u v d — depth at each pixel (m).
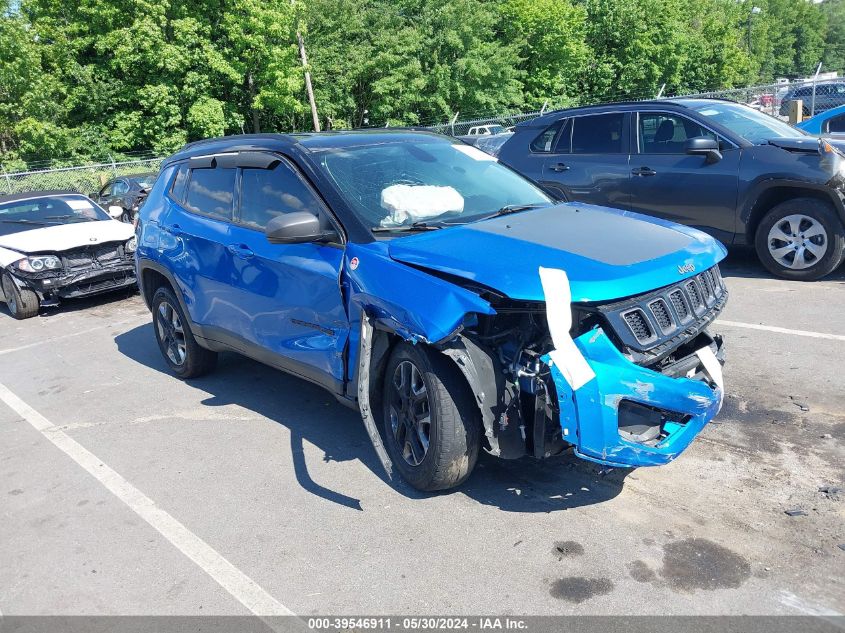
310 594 3.05
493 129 29.22
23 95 31.66
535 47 42.78
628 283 3.15
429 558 3.21
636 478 3.71
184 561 3.38
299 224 3.80
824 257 6.98
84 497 4.11
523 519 3.44
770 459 3.79
